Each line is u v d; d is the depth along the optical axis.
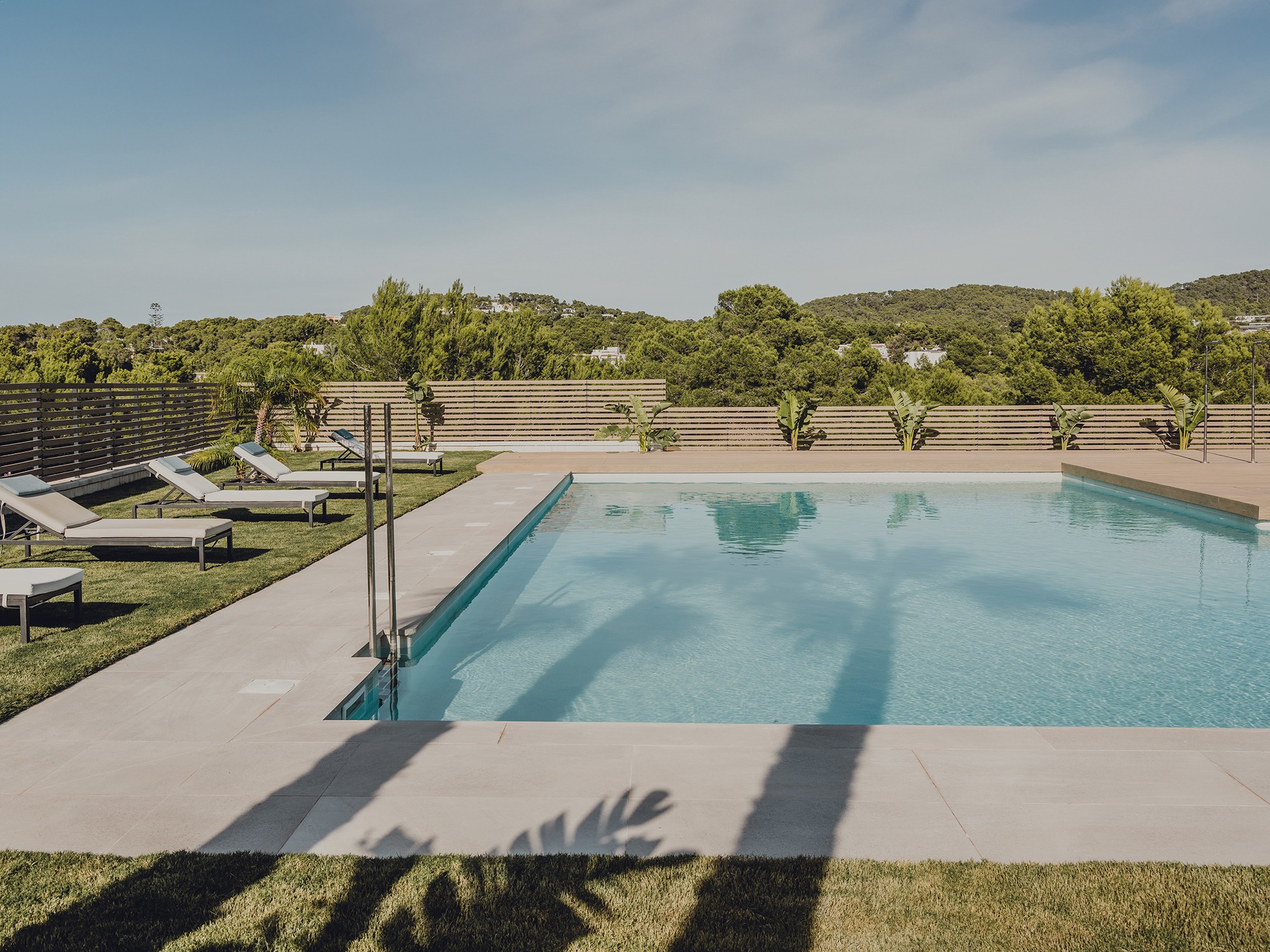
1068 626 6.60
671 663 5.81
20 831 2.86
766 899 2.45
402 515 10.15
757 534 10.37
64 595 6.27
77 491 11.65
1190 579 8.02
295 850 2.74
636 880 2.55
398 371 24.80
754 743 3.60
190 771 3.33
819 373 43.06
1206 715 4.85
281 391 17.36
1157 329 36.50
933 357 62.38
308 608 5.95
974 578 8.20
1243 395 30.67
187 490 9.01
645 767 3.36
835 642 6.27
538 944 2.27
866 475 15.02
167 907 2.42
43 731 3.76
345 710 4.28
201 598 6.17
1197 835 2.81
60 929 2.32
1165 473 13.43
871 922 2.35
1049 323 38.56
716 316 58.41
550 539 10.00
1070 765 3.36
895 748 3.54
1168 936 2.28
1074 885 2.51
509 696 5.18
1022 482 14.99
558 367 29.30
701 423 18.95
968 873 2.58
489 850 2.73
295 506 8.98
